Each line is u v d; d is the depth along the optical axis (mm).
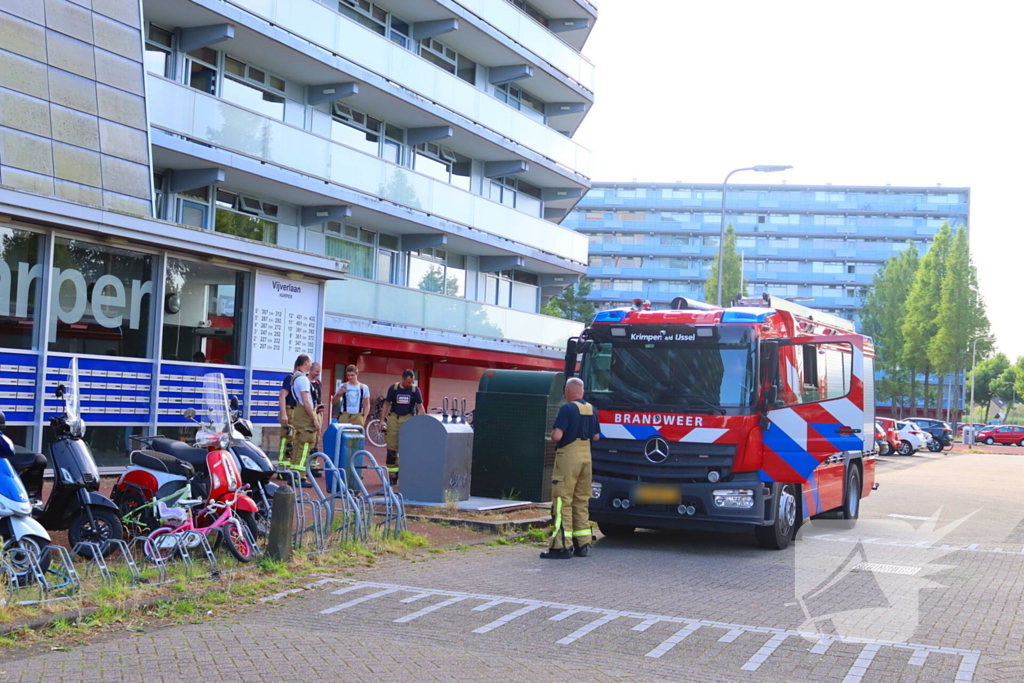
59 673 5922
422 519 12922
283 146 23953
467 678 6141
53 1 15492
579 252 37969
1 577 7383
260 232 25453
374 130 29594
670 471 12016
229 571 8828
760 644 7270
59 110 15094
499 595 8758
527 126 34406
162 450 9828
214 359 15539
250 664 6250
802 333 14219
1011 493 24062
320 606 8039
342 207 26203
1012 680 6520
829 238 122312
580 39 40062
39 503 8734
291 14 24172
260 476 10164
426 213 29188
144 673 5984
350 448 14094
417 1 29422
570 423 11203
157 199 22609
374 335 26672
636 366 12445
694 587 9570
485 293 35094
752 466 11875
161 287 14570
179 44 23047
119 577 8148
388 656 6578
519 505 14359
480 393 15406
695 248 121562
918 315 79750
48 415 13109
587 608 8336
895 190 121875
